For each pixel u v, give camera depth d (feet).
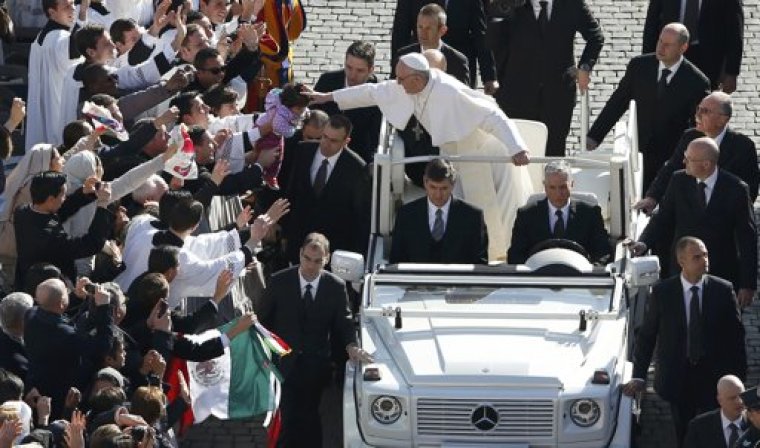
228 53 216.74
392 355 168.45
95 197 168.04
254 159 195.42
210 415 184.34
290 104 194.59
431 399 162.91
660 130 222.89
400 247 185.16
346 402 168.14
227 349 170.40
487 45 237.25
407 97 194.18
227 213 200.64
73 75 197.57
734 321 173.06
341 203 196.75
